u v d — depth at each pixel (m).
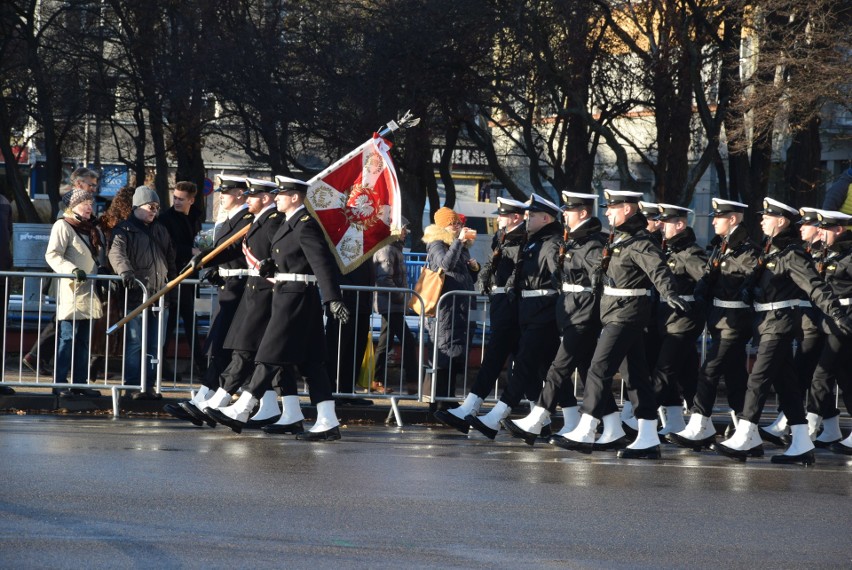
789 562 7.84
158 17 36.59
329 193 13.84
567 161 35.59
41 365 18.11
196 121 37.91
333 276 12.69
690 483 11.18
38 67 38.53
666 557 7.83
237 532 8.05
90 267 15.55
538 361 13.98
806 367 15.18
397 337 17.11
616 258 12.92
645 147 38.16
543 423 13.72
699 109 32.47
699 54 31.95
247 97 34.69
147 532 7.94
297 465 11.16
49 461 10.80
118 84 39.09
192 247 16.48
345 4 34.97
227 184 13.94
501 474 11.20
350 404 16.33
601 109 35.41
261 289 13.27
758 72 28.56
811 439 14.58
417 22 32.88
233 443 12.67
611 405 13.57
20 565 6.95
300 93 34.31
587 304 13.31
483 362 14.37
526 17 31.91
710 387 14.02
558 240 13.74
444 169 38.50
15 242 22.06
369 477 10.60
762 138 29.95
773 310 13.29
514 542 8.09
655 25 34.56
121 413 15.42
